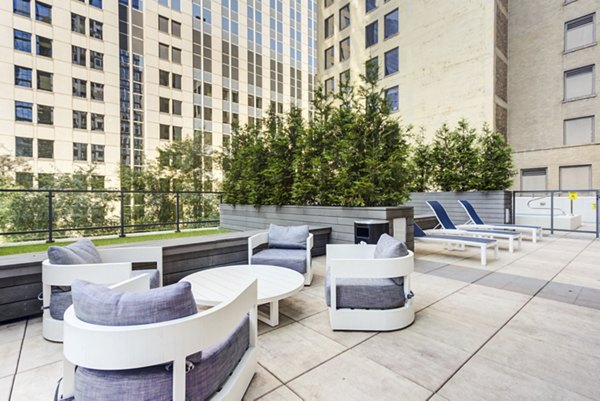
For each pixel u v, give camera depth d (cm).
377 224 462
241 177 784
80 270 219
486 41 1244
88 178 1328
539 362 188
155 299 120
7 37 1508
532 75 1321
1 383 170
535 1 1312
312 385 168
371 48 1658
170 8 1898
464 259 495
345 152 537
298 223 611
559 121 1259
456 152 909
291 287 255
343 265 238
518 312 269
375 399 155
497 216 829
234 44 2175
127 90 1792
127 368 113
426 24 1416
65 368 132
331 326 241
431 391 161
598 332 229
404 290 251
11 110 1523
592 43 1185
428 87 1413
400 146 543
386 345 212
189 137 1517
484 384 166
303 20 2620
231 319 147
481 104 1259
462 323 247
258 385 169
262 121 757
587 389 161
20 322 254
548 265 448
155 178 1398
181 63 1941
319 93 632
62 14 1622
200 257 377
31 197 750
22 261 259
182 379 119
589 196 1039
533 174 1329
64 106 1642
